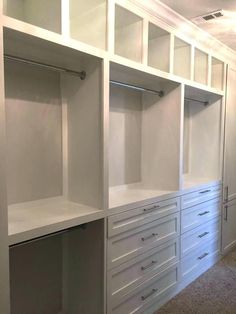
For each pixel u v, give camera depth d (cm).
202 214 285
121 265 195
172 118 247
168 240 239
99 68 176
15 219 159
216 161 317
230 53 312
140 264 212
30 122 183
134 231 204
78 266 198
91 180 187
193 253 274
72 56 168
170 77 228
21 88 178
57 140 198
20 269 186
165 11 212
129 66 190
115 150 243
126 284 201
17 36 136
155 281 227
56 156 198
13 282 183
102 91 176
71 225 161
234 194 344
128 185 256
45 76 190
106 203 182
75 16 167
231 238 346
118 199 212
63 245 207
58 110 198
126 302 202
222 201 320
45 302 202
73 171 199
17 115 177
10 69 172
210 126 319
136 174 263
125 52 203
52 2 153
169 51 230
